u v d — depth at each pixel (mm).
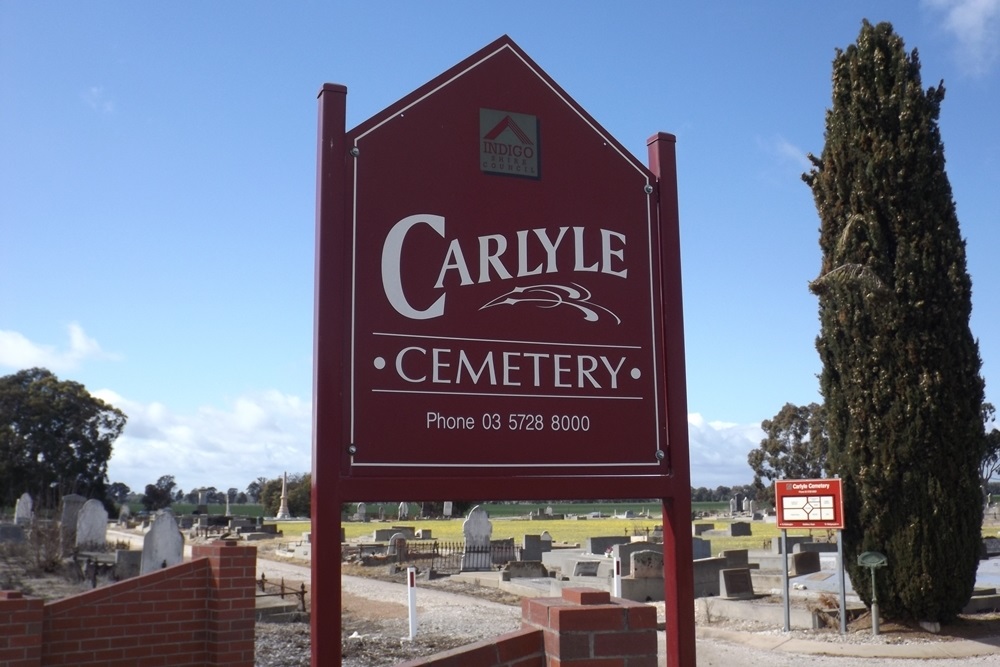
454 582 23203
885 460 13938
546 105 5969
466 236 5609
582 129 6043
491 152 5762
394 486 5195
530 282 5730
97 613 7648
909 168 14523
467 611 17375
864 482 14039
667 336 6008
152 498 105188
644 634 4488
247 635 8062
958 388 14156
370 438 5211
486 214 5680
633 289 6008
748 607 15266
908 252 14305
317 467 5047
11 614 6934
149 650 7816
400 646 13359
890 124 14703
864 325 14375
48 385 73500
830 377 14898
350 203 5367
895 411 13930
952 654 12414
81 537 31172
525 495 5500
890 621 14133
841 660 12180
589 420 5750
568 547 36531
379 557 29688
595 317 5871
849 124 15055
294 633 13773
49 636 7414
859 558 13773
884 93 14805
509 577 21734
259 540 48844
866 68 15023
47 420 71188
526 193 5812
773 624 14711
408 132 5578
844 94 15188
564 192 5918
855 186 14828
